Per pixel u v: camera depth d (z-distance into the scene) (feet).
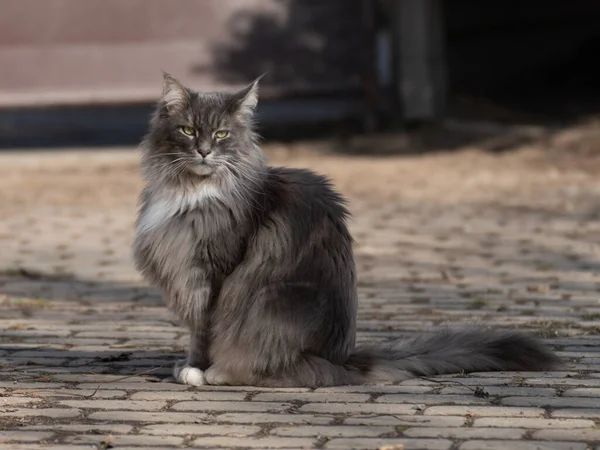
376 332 31.35
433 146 82.53
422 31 87.81
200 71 89.66
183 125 24.67
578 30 117.08
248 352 24.41
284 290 24.17
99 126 101.35
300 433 21.15
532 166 70.79
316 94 89.92
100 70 89.45
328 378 24.57
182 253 24.16
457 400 23.41
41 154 84.64
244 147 25.07
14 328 32.65
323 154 79.36
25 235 51.06
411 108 88.22
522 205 56.75
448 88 112.27
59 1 88.89
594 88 110.73
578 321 32.48
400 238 48.80
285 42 89.56
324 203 25.48
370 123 88.89
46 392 24.57
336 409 22.82
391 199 59.88
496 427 21.35
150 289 39.47
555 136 81.15
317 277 24.63
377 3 88.33
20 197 62.90
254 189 24.71
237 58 89.71
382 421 21.85
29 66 89.30
